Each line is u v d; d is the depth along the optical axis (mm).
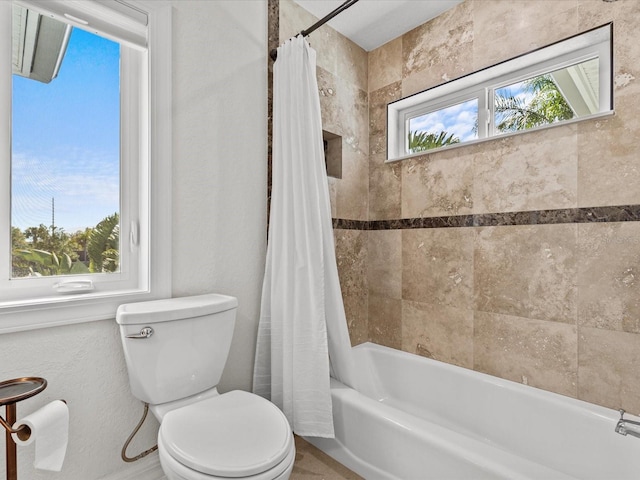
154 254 1415
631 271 1378
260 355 1727
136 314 1175
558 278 1566
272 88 1865
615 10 1418
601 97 1497
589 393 1477
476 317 1847
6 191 1152
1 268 1139
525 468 1037
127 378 1335
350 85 2291
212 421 1109
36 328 1124
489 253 1797
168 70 1455
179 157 1512
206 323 1342
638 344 1362
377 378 2121
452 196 1957
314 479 1431
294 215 1643
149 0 1400
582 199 1499
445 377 1827
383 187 2328
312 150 1636
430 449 1199
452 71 1965
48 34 1250
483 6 1830
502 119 1902
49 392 1159
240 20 1743
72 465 1209
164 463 975
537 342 1628
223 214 1665
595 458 1304
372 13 2037
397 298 2229
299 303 1593
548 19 1602
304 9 2047
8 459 926
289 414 1579
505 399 1592
